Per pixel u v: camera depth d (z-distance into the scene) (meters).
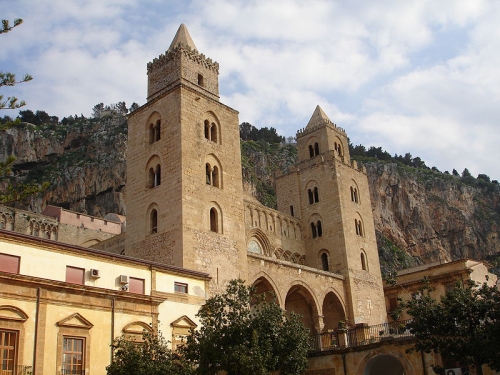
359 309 71.00
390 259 168.38
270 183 191.62
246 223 71.38
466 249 194.88
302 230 79.75
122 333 35.38
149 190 54.28
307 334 37.72
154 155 55.47
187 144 53.41
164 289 40.09
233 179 57.31
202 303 42.62
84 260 35.31
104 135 178.00
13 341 29.81
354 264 74.00
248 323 34.78
